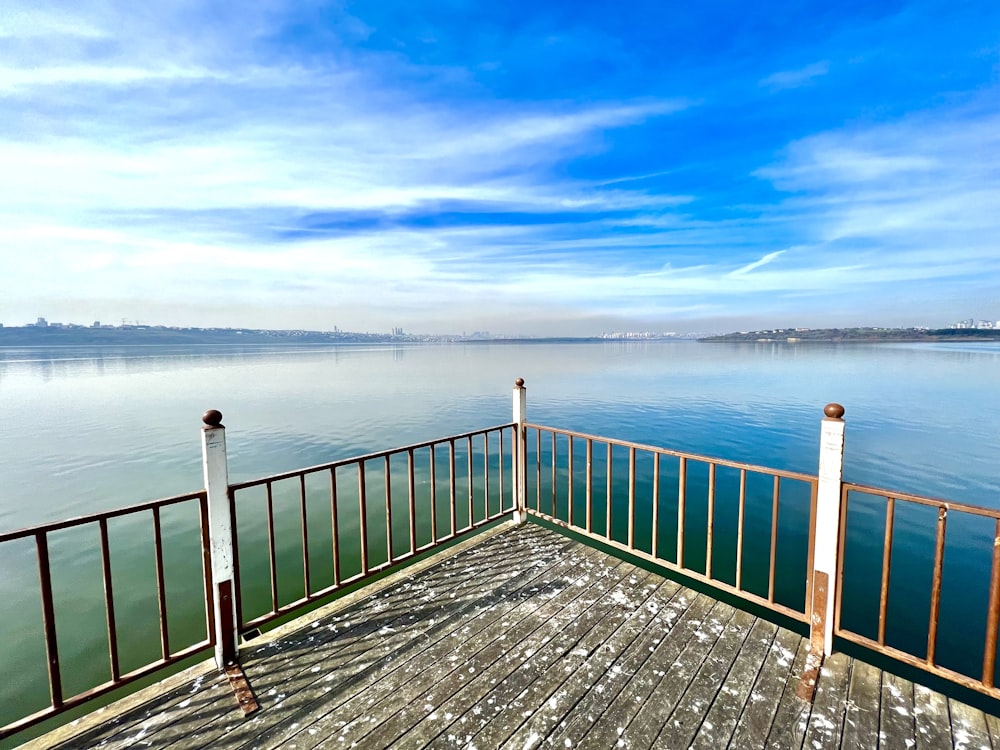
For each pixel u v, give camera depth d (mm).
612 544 3715
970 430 15602
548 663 2516
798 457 12500
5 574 6852
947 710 2156
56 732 2055
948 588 5984
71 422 18719
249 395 26141
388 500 3422
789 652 2588
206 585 2490
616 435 15273
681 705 2217
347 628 2840
